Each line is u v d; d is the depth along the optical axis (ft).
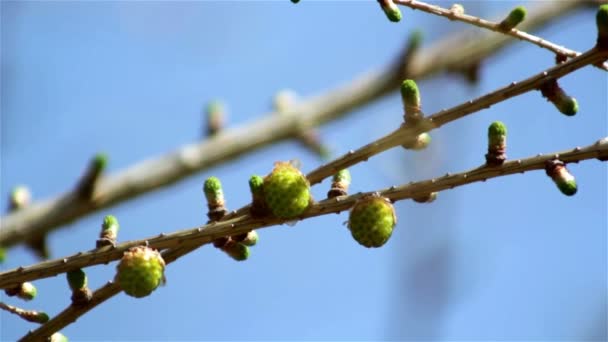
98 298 1.22
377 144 1.23
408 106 1.23
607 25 1.22
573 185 1.21
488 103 1.23
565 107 1.22
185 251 1.23
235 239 1.25
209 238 1.22
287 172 1.22
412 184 1.23
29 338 1.22
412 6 1.27
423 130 1.23
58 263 1.21
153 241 1.21
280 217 1.22
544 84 1.23
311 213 1.22
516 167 1.22
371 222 1.22
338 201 1.23
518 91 1.23
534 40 1.27
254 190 1.22
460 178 1.22
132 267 1.20
